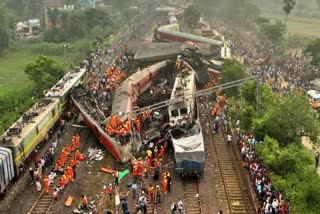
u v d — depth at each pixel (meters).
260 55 79.19
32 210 28.77
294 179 30.45
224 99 48.88
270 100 44.12
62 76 58.88
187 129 37.34
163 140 36.81
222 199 30.00
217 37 99.88
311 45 68.94
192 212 28.33
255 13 130.38
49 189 31.36
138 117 42.59
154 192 30.59
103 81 56.84
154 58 65.31
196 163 31.77
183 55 60.56
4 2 158.00
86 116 41.25
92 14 113.62
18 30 123.44
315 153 38.31
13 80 71.94
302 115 37.47
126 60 72.12
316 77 61.19
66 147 35.81
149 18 141.12
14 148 31.84
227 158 36.56
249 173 32.94
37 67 57.06
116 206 29.11
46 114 39.19
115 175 31.77
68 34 109.88
